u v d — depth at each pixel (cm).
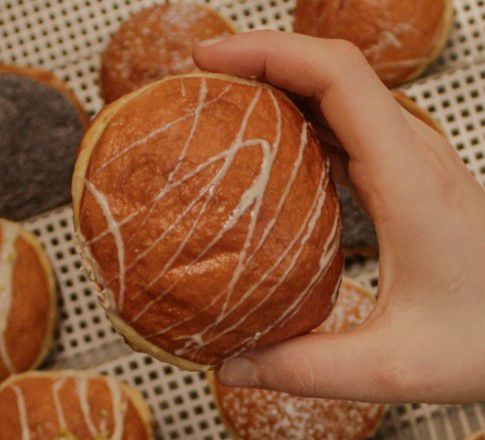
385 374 30
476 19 44
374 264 43
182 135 27
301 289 28
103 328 44
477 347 30
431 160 30
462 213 30
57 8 46
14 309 41
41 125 43
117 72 42
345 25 41
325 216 28
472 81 44
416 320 30
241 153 27
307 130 29
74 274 44
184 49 42
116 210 27
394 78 42
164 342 28
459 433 42
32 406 40
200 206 27
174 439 43
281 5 45
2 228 42
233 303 27
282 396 41
